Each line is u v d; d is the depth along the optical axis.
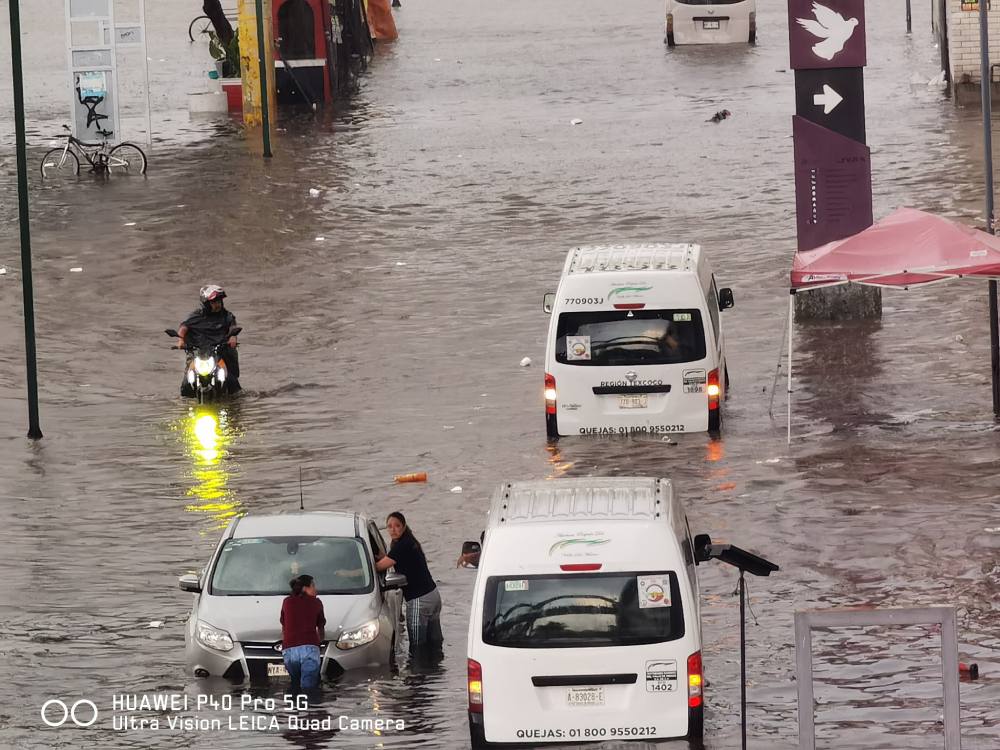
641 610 39.19
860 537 55.38
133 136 145.62
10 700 44.41
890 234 67.00
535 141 135.75
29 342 75.50
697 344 69.94
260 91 140.75
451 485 65.19
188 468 69.75
